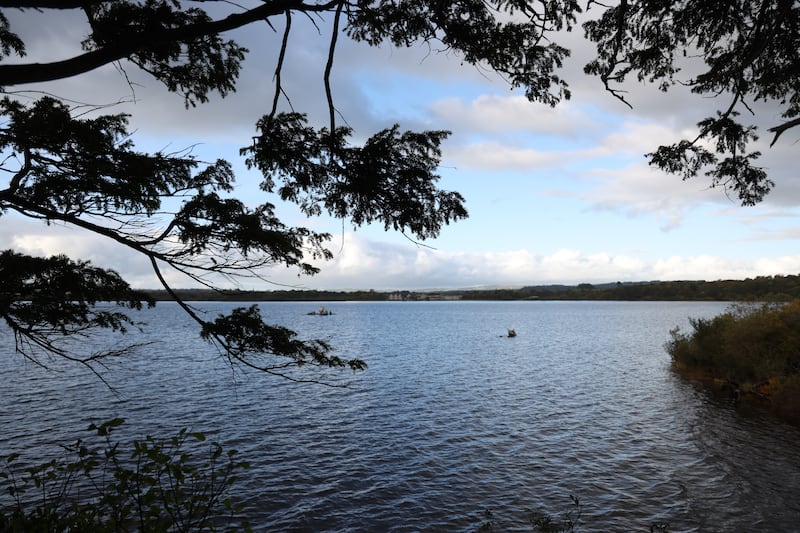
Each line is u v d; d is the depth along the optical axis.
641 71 9.34
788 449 19.36
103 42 5.39
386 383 35.44
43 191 5.29
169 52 6.35
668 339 74.88
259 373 39.09
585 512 14.05
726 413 25.19
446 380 36.84
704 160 9.49
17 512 4.71
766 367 28.80
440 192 6.02
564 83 6.68
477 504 14.72
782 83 9.05
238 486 15.83
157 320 136.25
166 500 4.70
